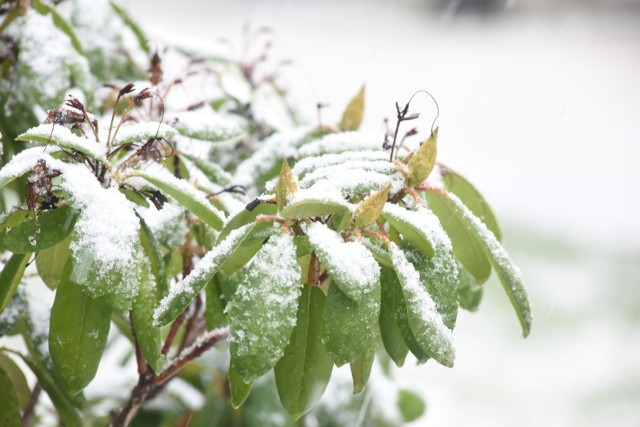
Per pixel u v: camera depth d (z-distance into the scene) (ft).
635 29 23.84
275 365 3.95
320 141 4.67
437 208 4.40
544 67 21.17
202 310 5.09
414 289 3.86
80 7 5.30
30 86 4.78
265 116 5.51
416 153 4.11
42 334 4.64
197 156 4.82
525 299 4.13
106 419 5.29
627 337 11.15
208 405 5.34
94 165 4.09
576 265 12.89
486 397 9.90
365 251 3.86
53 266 4.28
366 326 3.81
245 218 4.10
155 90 4.81
